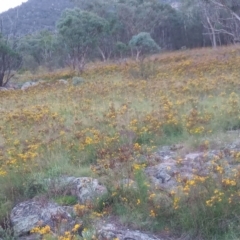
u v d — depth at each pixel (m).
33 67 35.53
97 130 7.97
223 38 42.44
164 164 6.46
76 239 4.45
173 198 5.18
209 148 7.06
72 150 7.41
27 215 5.59
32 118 9.59
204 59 21.05
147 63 18.72
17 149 7.54
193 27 44.09
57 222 4.95
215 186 5.12
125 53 34.19
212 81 12.09
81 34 26.42
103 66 25.09
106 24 28.39
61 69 31.45
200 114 8.76
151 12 42.59
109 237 4.74
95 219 5.10
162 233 5.02
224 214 4.93
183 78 14.20
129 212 5.30
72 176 6.55
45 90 15.88
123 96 11.81
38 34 47.03
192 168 5.93
